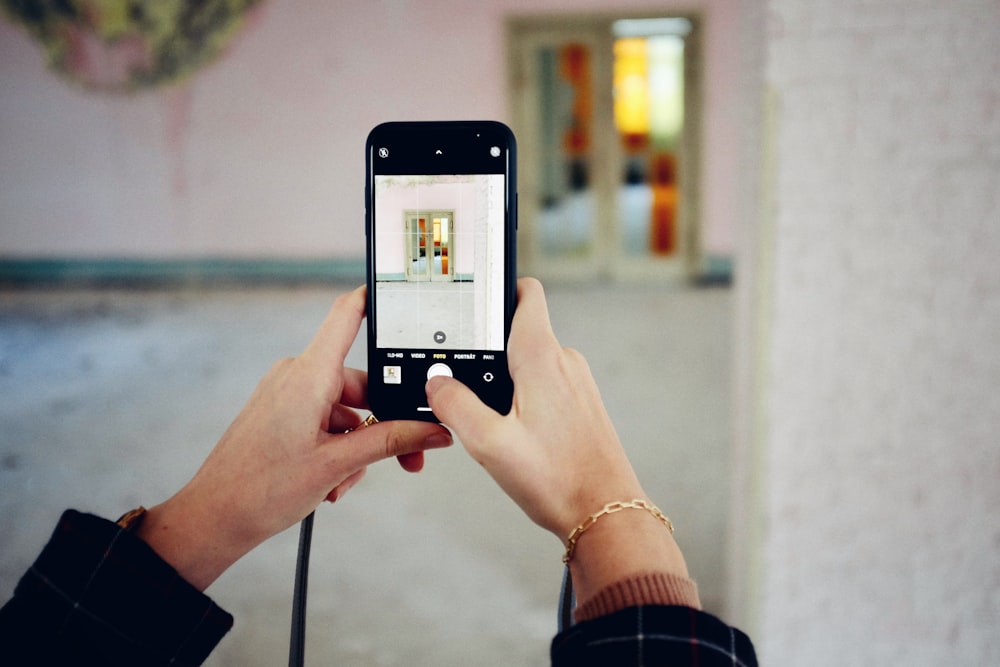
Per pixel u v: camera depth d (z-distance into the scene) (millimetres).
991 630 1161
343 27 6496
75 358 4434
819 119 1076
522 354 503
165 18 6500
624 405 3525
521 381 490
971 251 1083
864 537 1168
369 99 6594
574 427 473
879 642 1190
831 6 1049
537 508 463
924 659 1185
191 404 3570
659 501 2488
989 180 1063
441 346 622
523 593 2006
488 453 468
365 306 585
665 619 364
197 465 2842
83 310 5781
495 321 622
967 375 1112
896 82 1057
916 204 1081
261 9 6492
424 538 2297
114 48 6562
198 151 6723
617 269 6699
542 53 6434
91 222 6844
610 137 6492
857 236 1098
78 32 6547
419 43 6477
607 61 6383
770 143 1089
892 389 1128
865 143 1075
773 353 1141
